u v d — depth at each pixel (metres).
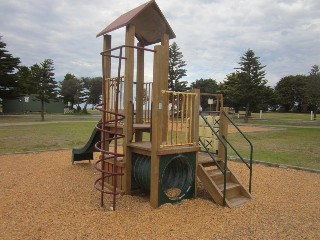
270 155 11.20
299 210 5.27
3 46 38.75
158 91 5.06
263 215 4.98
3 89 40.56
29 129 20.33
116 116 5.26
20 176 7.23
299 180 7.50
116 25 6.07
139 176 5.71
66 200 5.46
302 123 33.94
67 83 60.16
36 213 4.75
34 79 30.94
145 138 15.42
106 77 6.63
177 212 4.99
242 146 13.81
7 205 5.10
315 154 11.54
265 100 40.75
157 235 4.07
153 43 6.98
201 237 4.05
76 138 15.43
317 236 4.19
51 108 56.88
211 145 6.54
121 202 5.43
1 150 11.20
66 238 3.87
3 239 3.82
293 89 79.25
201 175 5.75
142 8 5.86
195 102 5.77
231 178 6.17
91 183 6.79
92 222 4.43
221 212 5.08
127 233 4.10
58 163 8.98
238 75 37.28
